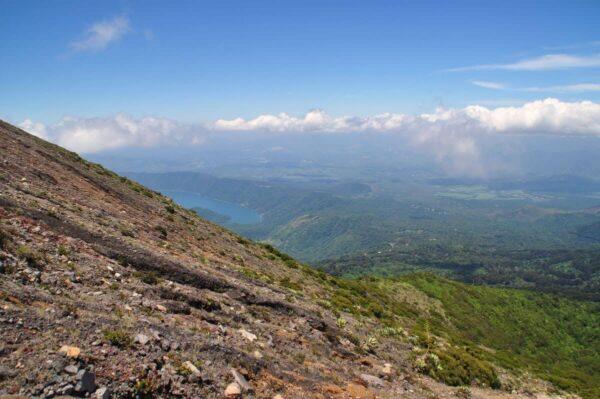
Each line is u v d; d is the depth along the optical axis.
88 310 11.63
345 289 48.59
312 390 13.55
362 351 22.30
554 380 42.19
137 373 9.43
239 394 10.81
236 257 34.78
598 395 40.75
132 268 17.86
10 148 30.88
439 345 33.06
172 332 12.43
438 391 21.58
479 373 28.97
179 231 33.53
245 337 15.60
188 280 19.59
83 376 8.31
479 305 114.94
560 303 139.50
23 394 7.49
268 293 24.92
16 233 14.89
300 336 19.66
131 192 39.84
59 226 17.97
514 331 107.44
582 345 115.25
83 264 15.35
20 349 8.53
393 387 18.38
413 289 107.44
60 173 31.67
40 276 12.54
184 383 10.17
